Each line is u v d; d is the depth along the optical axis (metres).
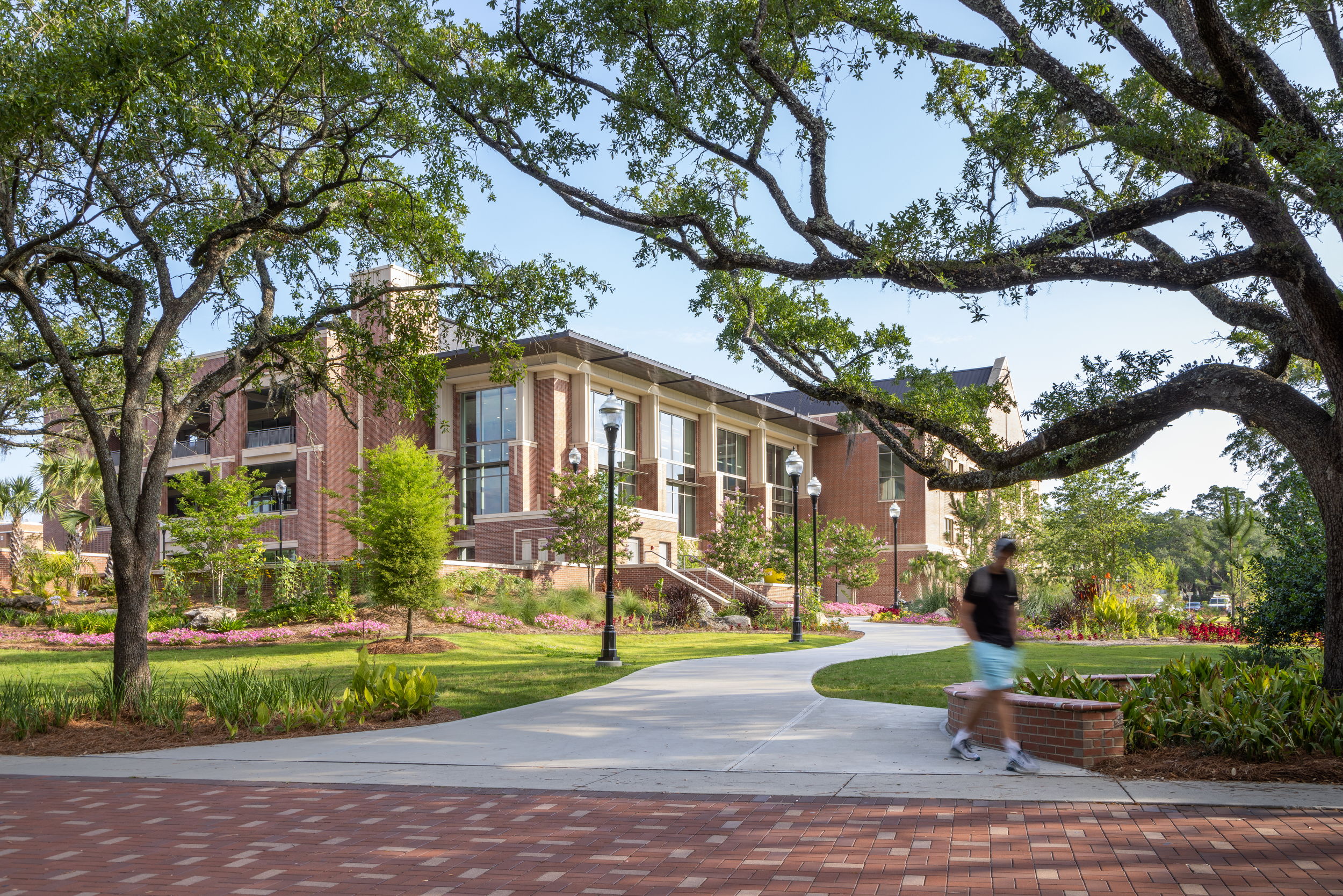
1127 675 11.45
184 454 41.38
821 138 10.81
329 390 15.52
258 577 28.16
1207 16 8.29
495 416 38.53
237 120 12.14
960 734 7.75
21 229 13.15
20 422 21.89
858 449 52.59
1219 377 9.34
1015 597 7.56
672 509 43.78
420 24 12.05
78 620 24.08
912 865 4.88
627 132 12.76
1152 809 6.00
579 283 14.17
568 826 5.91
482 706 11.81
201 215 13.73
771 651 20.88
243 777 7.78
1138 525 36.78
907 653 20.11
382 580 19.91
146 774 8.09
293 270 14.87
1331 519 8.90
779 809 6.23
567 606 28.56
